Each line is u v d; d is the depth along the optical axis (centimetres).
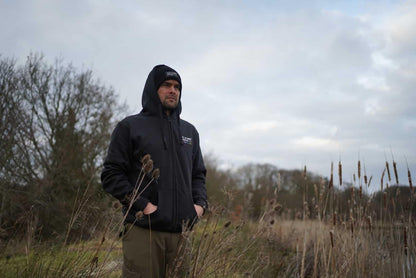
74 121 1109
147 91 246
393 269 330
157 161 222
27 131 1002
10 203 781
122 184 212
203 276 239
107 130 1179
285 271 418
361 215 351
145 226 208
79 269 238
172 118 245
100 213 245
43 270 240
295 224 587
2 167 886
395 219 335
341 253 340
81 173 1034
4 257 290
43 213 795
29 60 1095
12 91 989
